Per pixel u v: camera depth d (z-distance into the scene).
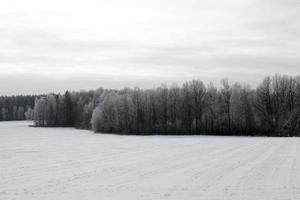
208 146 48.19
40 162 31.78
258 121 94.50
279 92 98.88
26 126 165.38
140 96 110.56
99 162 31.39
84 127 135.62
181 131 98.00
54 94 181.38
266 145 48.06
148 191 18.69
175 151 41.34
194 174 24.05
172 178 22.59
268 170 25.11
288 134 85.19
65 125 164.25
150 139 68.62
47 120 168.62
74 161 32.34
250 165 27.97
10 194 18.25
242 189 18.80
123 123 107.31
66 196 17.72
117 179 22.48
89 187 19.95
